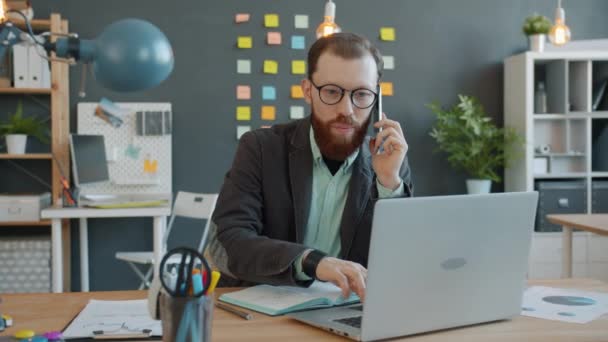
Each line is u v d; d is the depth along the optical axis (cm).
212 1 470
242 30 473
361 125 163
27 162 454
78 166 409
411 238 113
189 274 100
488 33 498
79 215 372
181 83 469
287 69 478
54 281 373
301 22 477
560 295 152
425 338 118
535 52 461
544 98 470
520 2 501
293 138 177
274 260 142
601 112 461
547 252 454
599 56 456
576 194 459
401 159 166
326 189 176
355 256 174
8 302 146
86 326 124
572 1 506
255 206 172
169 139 464
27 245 418
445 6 495
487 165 465
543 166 469
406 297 115
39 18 451
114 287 465
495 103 499
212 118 472
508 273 128
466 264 121
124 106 460
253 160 176
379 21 488
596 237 457
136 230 467
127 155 461
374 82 163
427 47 493
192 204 408
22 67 423
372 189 172
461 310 123
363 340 113
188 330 98
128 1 461
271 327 124
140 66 133
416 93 493
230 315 134
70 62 135
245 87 474
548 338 118
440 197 114
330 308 137
